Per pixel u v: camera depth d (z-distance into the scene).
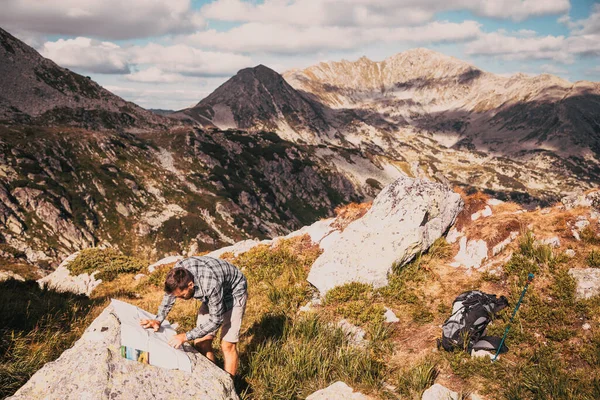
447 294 10.02
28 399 4.04
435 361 7.30
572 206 11.74
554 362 6.82
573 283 8.94
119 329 4.74
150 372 4.45
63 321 8.38
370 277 10.74
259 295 11.32
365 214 13.05
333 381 6.56
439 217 12.12
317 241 14.33
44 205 183.00
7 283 12.58
